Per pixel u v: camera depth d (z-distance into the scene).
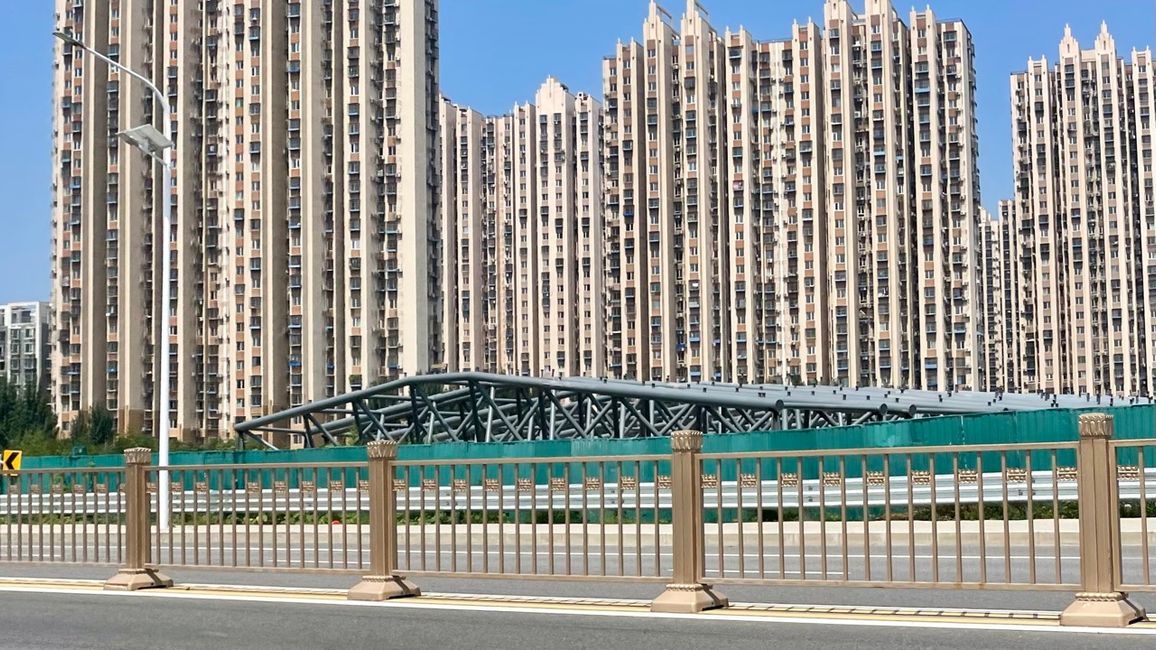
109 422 98.94
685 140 138.12
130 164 108.69
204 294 109.19
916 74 132.12
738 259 134.88
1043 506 21.91
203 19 111.25
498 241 170.75
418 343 107.50
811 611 9.84
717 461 10.48
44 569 16.39
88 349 107.38
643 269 142.62
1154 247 165.12
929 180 130.12
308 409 51.50
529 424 46.38
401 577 11.48
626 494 24.30
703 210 136.88
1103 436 8.74
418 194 108.69
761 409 40.47
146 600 11.55
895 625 8.87
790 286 132.38
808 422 42.34
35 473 14.56
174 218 109.31
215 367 108.44
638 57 144.75
